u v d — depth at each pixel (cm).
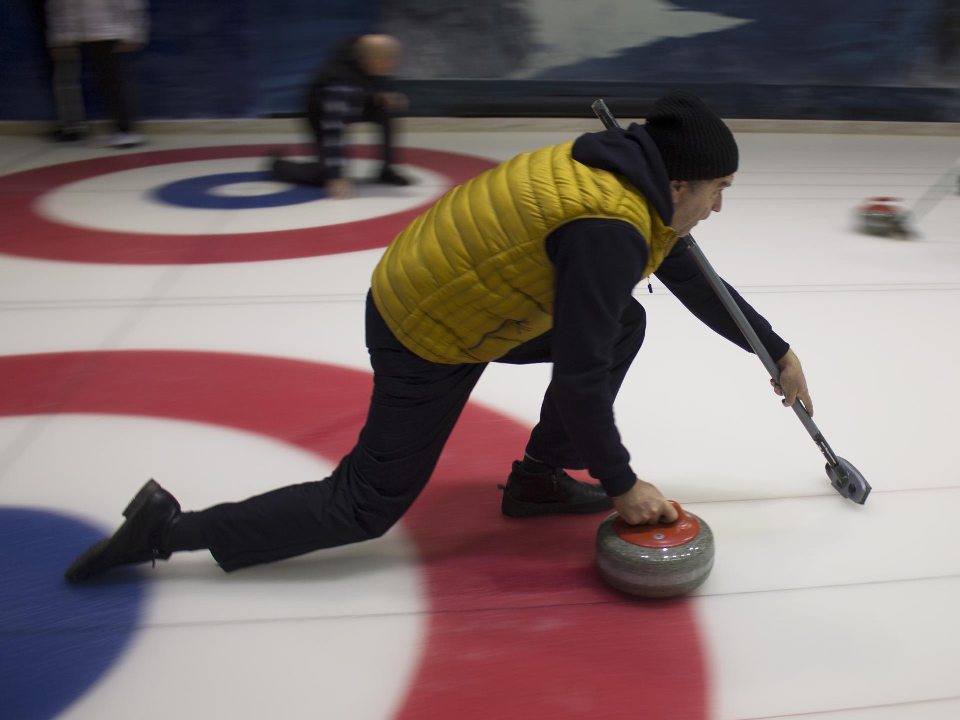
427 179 613
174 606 184
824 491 233
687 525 183
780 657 171
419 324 162
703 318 205
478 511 221
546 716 156
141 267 419
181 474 239
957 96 845
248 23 761
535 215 147
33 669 166
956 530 215
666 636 176
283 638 175
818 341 339
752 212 537
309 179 582
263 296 382
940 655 172
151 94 778
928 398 292
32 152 709
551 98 811
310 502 178
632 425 271
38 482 234
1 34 738
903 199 574
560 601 186
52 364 310
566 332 146
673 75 817
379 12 771
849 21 814
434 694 161
